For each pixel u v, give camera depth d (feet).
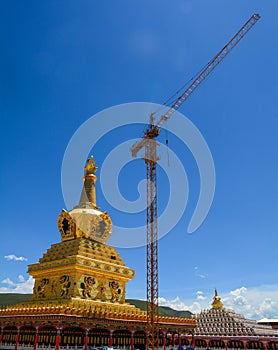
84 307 202.59
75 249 230.48
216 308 377.91
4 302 533.96
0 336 210.79
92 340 201.67
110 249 253.03
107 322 199.93
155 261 269.44
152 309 239.91
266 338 294.87
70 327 185.06
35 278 242.58
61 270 224.12
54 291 222.28
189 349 244.83
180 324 255.09
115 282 238.68
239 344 307.99
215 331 327.47
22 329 212.02
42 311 186.09
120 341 220.02
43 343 193.67
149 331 225.76
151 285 260.01
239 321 329.93
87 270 221.66
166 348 245.45
